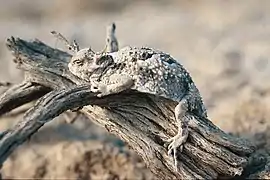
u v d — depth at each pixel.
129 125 0.55
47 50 0.59
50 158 0.70
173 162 0.55
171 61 0.55
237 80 0.86
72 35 1.22
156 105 0.55
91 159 0.69
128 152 0.69
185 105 0.54
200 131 0.55
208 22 1.26
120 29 1.27
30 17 1.54
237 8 1.35
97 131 0.72
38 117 0.51
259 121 0.70
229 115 0.73
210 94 0.83
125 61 0.54
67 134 0.72
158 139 0.56
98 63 0.54
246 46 1.01
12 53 0.59
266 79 0.84
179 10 1.47
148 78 0.53
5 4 1.61
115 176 0.67
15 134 0.50
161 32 1.20
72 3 1.56
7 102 0.59
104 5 1.57
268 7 1.33
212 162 0.56
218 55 0.96
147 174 0.67
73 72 0.55
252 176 0.60
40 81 0.58
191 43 1.09
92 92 0.53
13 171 0.70
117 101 0.54
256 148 0.60
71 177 0.68
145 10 1.52
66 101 0.52
